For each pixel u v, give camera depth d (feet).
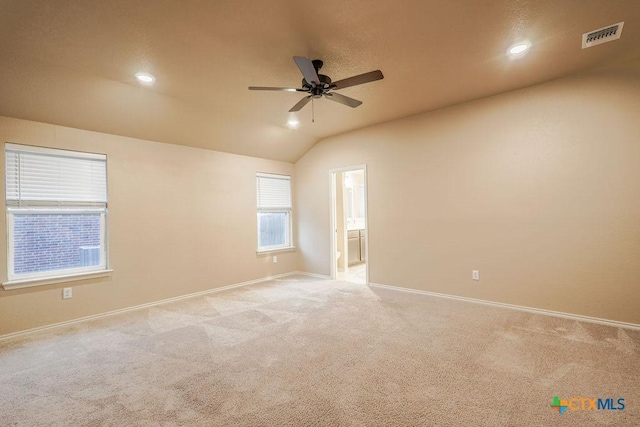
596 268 10.27
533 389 6.61
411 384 6.90
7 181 10.09
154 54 8.64
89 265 11.84
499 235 12.14
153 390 6.86
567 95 10.64
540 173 11.21
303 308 12.48
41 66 9.04
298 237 19.69
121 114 11.64
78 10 6.69
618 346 8.50
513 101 11.70
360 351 8.56
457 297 13.25
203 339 9.57
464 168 12.94
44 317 10.56
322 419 5.81
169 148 13.93
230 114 13.64
